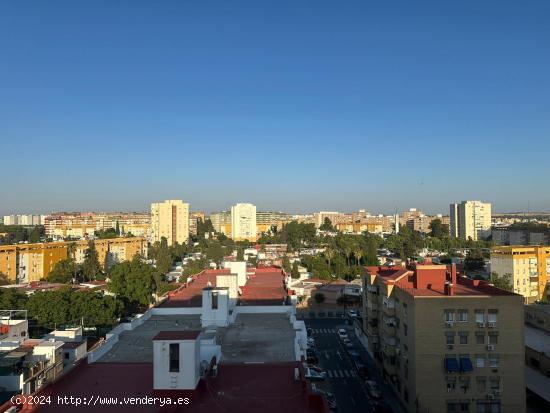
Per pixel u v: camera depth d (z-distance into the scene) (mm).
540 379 67500
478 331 57781
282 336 45438
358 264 187250
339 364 84875
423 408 57406
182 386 29812
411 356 59594
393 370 67438
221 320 49094
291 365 35469
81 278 167250
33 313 92188
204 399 29625
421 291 61969
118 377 33250
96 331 95438
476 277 157375
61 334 78500
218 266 155750
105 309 96500
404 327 63281
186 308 56625
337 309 131375
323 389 72125
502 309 57750
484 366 57781
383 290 73500
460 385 57656
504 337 57656
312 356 86688
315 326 114938
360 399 68000
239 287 71062
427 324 58062
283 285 75312
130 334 47250
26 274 164250
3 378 50188
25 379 51281
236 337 45125
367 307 87000
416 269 64750
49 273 160625
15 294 99312
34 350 59125
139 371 34500
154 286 126688
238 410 28125
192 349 29969
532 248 133500
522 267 132000
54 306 92312
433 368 57844
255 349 41188
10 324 73750
